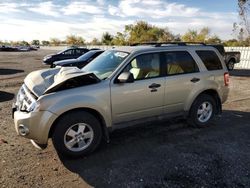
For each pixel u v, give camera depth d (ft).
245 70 63.36
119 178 12.50
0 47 189.16
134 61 15.93
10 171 13.01
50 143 16.38
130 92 15.48
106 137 15.23
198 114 18.94
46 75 16.43
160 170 13.20
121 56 16.28
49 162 14.01
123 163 13.92
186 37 132.46
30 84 15.12
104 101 14.65
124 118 15.72
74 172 13.04
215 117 21.89
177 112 17.97
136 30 165.99
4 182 12.06
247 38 94.27
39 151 15.26
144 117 16.53
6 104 25.76
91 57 46.78
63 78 13.99
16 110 15.37
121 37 174.09
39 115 13.20
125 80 14.78
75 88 14.11
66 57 69.92
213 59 19.52
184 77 17.70
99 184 12.03
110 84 14.88
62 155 14.76
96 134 14.73
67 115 13.84
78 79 14.42
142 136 17.51
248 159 14.44
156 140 16.90
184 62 18.02
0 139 16.84
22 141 16.63
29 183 12.05
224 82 19.84
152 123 17.94
